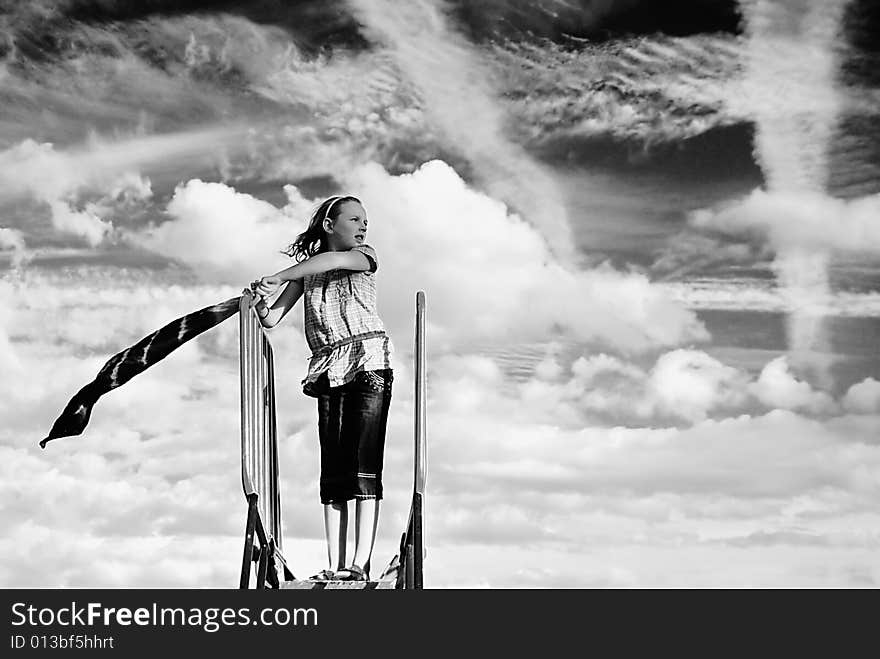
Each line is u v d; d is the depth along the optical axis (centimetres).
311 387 373
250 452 345
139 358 363
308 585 351
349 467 364
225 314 362
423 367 347
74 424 362
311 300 375
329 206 384
